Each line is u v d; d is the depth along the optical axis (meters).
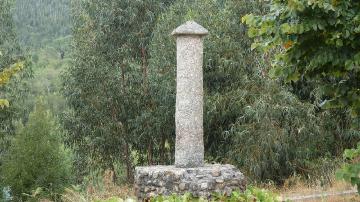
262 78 14.55
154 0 17.81
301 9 5.11
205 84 15.57
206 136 15.89
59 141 16.67
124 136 17.81
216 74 15.38
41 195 14.91
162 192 9.01
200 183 8.93
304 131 13.90
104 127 17.69
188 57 9.62
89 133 18.06
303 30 5.19
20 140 15.77
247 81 14.80
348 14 5.23
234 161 14.66
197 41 9.67
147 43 17.83
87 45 17.94
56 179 15.41
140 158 18.41
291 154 14.46
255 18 5.64
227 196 8.57
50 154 15.69
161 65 15.63
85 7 18.06
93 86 17.52
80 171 18.53
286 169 14.56
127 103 17.55
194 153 9.57
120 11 17.48
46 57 46.81
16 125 18.11
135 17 17.72
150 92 16.88
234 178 9.13
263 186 13.75
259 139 13.96
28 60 18.14
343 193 9.83
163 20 16.12
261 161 13.99
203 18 15.55
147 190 9.12
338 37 5.18
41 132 15.90
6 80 10.08
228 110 14.91
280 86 14.46
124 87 17.61
